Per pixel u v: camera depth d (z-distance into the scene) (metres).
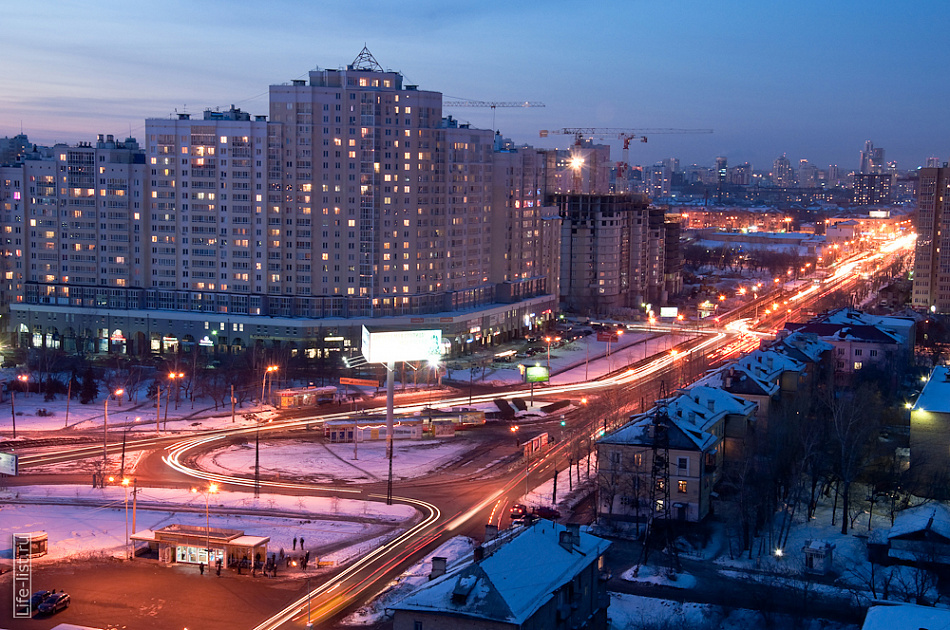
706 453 161.50
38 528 164.12
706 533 156.25
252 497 183.75
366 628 125.69
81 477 197.00
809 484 171.75
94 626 126.25
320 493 187.50
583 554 114.00
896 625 95.38
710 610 126.81
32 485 190.50
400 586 137.50
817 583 137.62
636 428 165.25
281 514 173.62
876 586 135.88
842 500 166.88
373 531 164.62
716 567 144.88
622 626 123.00
